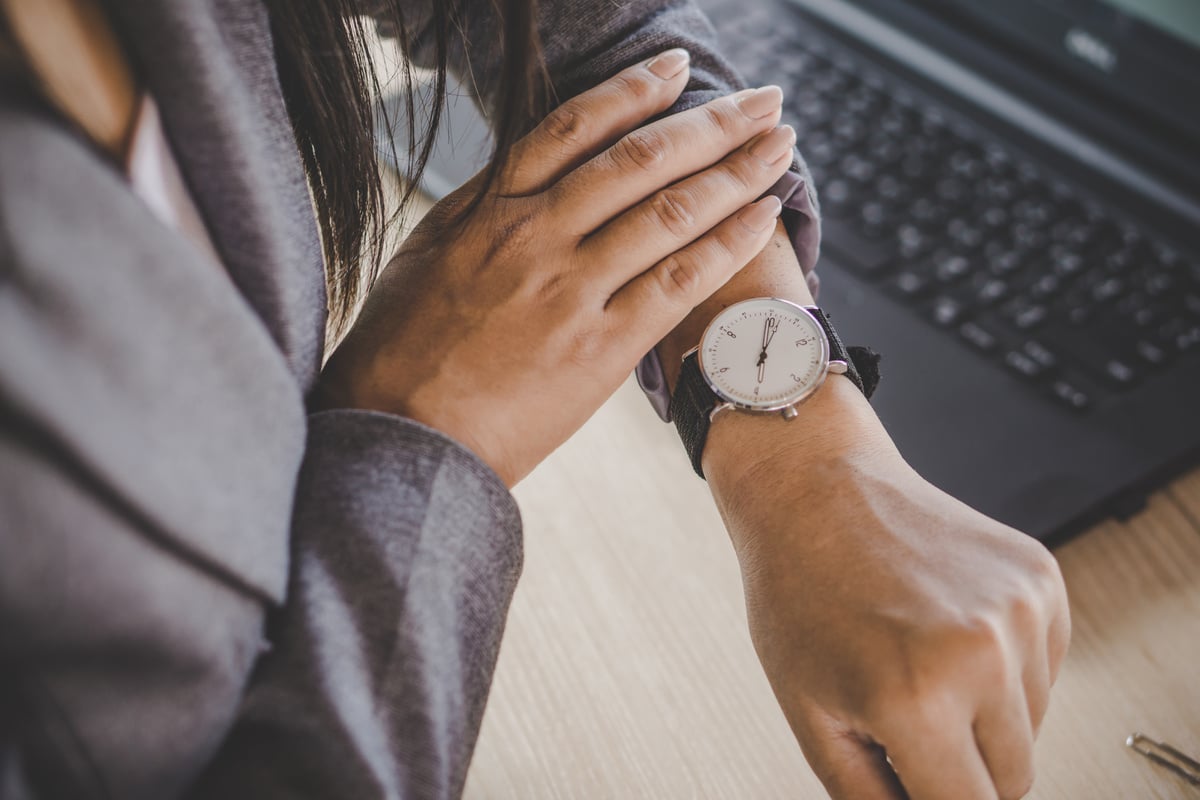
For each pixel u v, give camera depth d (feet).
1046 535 1.91
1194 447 2.01
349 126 1.65
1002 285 2.33
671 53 1.85
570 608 1.90
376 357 1.63
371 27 1.80
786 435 1.67
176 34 1.07
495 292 1.66
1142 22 2.57
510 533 1.44
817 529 1.52
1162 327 2.22
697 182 1.69
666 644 1.84
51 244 0.91
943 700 1.28
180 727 1.09
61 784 1.01
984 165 2.64
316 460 1.39
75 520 0.93
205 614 1.08
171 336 1.03
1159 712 1.72
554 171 1.80
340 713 1.19
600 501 2.06
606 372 1.65
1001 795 1.40
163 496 0.99
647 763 1.68
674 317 1.68
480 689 1.36
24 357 0.87
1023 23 2.81
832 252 2.47
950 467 2.01
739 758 1.69
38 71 0.97
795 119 2.83
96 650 0.98
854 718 1.32
